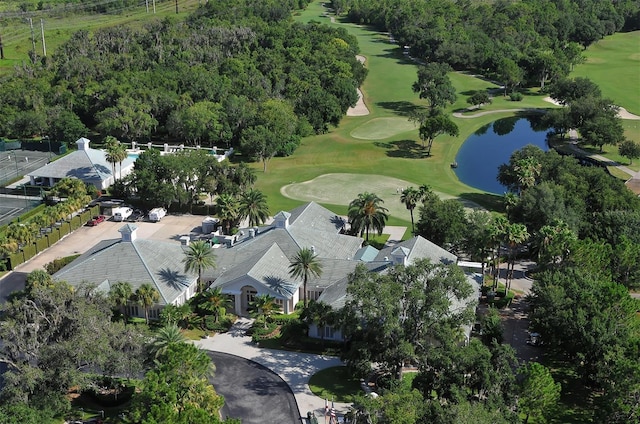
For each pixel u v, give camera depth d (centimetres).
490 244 11694
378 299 8712
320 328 10225
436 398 8106
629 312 9712
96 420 8700
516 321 11381
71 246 14375
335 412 8856
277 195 17562
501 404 7688
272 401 9188
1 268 13162
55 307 8550
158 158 15850
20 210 16288
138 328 9219
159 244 12125
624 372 8006
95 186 17175
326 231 13500
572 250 11369
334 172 19512
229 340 10775
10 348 8288
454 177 19538
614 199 14425
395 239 14538
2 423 7275
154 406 7238
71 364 8269
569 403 9231
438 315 8794
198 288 12088
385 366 9350
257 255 11956
